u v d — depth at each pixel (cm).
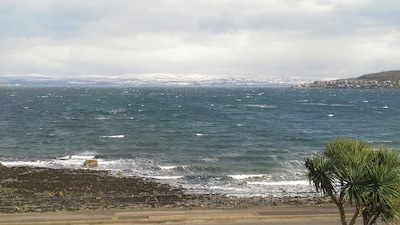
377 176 1109
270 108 12112
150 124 7262
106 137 5494
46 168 3366
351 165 1162
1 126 6694
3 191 2561
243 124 7425
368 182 1125
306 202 2320
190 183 2952
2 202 2294
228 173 3312
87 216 1898
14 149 4528
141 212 1998
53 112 9719
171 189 2742
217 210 2055
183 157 4066
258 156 4109
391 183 1102
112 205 2250
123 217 1877
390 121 8369
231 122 7800
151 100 16575
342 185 1178
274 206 2173
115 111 10281
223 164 3684
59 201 2350
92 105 12825
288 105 13700
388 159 1205
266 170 3416
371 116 9525
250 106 13012
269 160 3884
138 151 4434
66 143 4966
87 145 4828
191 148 4650
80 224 1778
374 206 1159
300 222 1841
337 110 11444
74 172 3209
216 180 3048
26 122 7375
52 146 4747
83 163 3669
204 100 16875
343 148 1279
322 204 2222
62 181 2864
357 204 1216
